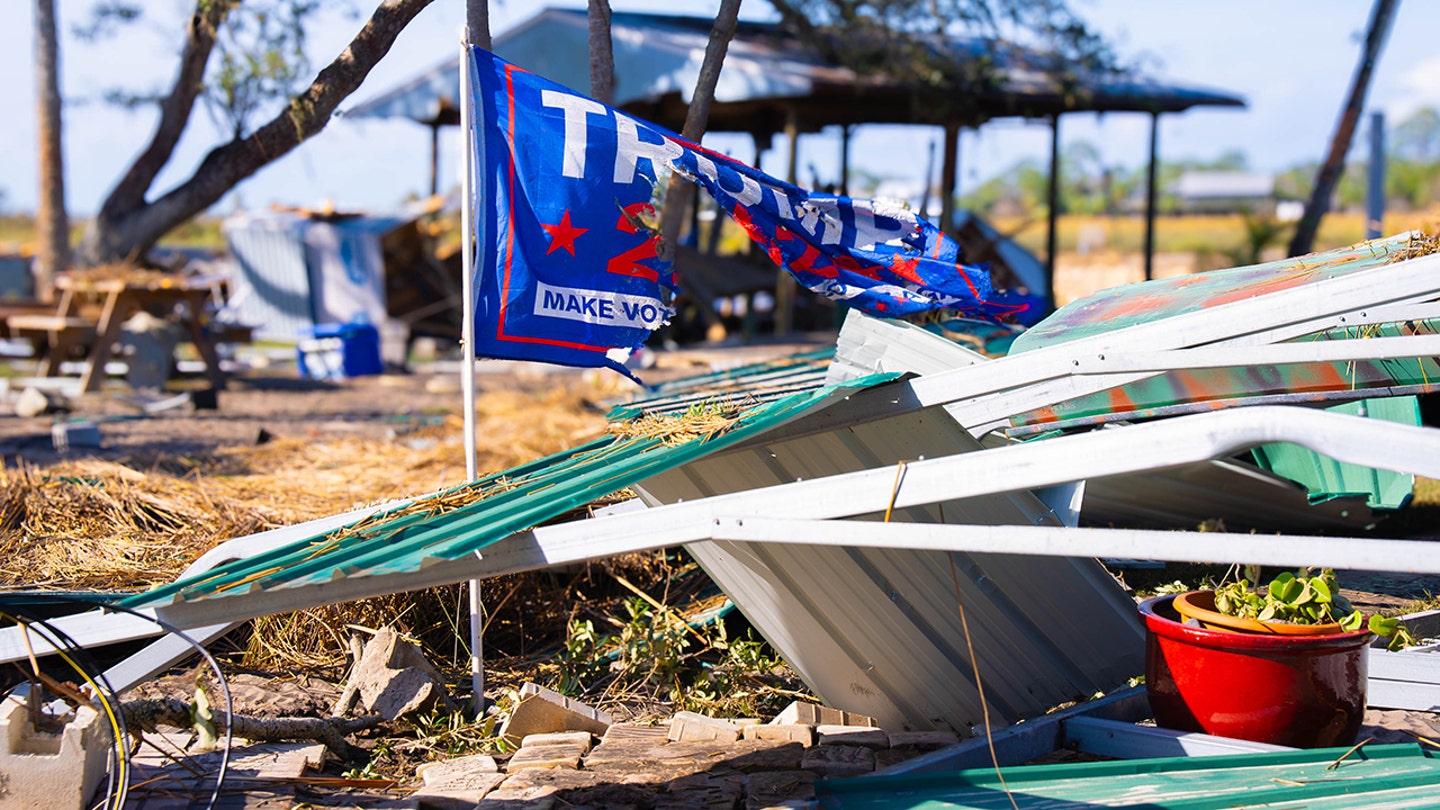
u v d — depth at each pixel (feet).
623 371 14.55
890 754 12.64
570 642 16.08
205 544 18.66
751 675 15.79
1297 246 62.28
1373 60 59.57
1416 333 15.74
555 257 14.01
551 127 14.01
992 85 56.70
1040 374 12.79
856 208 16.75
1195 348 13.51
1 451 30.71
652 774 11.91
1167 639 12.40
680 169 14.76
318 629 16.01
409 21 22.24
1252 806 10.48
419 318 67.97
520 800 11.17
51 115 62.64
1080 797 10.78
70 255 64.64
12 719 10.84
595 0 21.13
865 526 9.69
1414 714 13.39
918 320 20.49
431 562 10.09
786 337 61.93
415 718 14.02
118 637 12.40
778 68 53.67
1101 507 20.90
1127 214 208.64
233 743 12.86
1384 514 20.99
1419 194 224.12
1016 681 13.93
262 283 69.31
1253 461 20.48
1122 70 56.70
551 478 12.92
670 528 10.32
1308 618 12.19
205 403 42.01
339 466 27.25
